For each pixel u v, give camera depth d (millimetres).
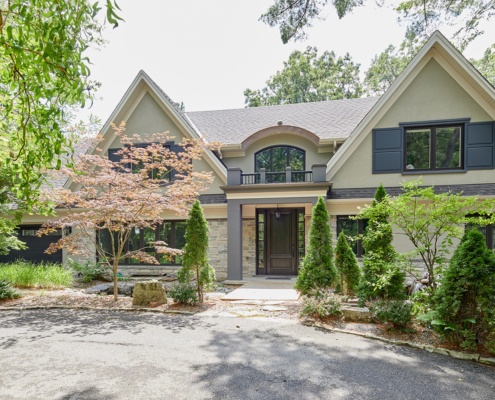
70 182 13383
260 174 12312
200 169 13234
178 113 13406
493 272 5012
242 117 16266
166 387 3928
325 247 7832
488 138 11062
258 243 13672
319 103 16547
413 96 11703
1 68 2607
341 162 12188
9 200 8984
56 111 2568
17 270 11164
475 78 10977
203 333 6012
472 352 4938
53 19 2250
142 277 13047
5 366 4578
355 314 6605
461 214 6113
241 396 3711
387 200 6750
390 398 3688
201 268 8562
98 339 5711
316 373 4320
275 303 8328
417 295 6316
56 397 3701
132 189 8867
